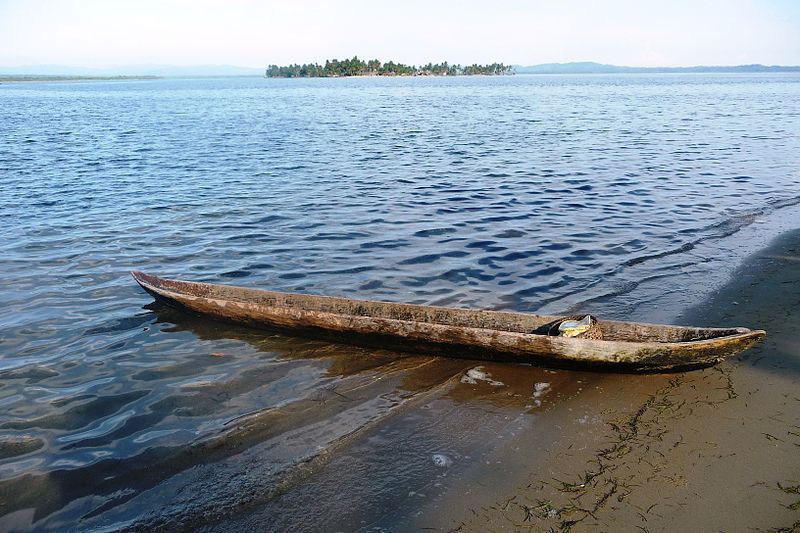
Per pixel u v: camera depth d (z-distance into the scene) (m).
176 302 9.20
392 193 18.28
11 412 6.85
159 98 88.62
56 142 31.78
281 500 5.23
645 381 7.01
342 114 51.06
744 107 55.16
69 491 5.52
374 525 4.88
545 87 121.81
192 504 5.25
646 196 17.48
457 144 29.73
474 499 5.11
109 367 7.87
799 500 4.88
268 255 12.51
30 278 11.16
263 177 21.05
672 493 5.03
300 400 6.91
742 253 12.03
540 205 16.55
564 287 10.51
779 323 8.45
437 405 6.67
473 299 10.07
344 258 12.28
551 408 6.50
